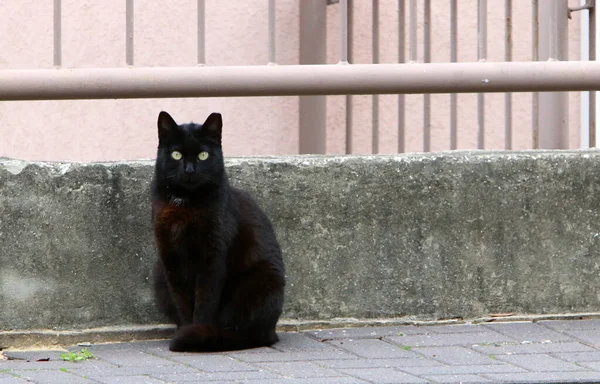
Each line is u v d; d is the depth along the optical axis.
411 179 6.78
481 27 7.03
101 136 9.40
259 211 6.60
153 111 9.40
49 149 9.43
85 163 6.59
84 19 9.33
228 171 6.73
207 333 6.20
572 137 9.53
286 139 9.48
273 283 6.44
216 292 6.39
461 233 6.83
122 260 6.63
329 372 5.59
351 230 6.79
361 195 6.77
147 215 6.64
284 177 6.75
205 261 6.33
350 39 8.98
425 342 6.37
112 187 6.59
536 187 6.85
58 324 6.55
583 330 6.64
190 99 9.41
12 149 9.45
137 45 9.32
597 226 6.92
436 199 6.80
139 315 6.69
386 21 9.35
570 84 6.77
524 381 5.29
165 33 9.34
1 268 6.46
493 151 7.09
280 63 9.36
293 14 9.35
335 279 6.80
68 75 6.53
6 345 6.46
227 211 6.34
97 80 6.53
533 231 6.88
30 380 5.43
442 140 9.52
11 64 9.40
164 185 6.28
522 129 9.61
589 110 8.32
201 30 6.73
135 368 5.75
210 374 5.56
